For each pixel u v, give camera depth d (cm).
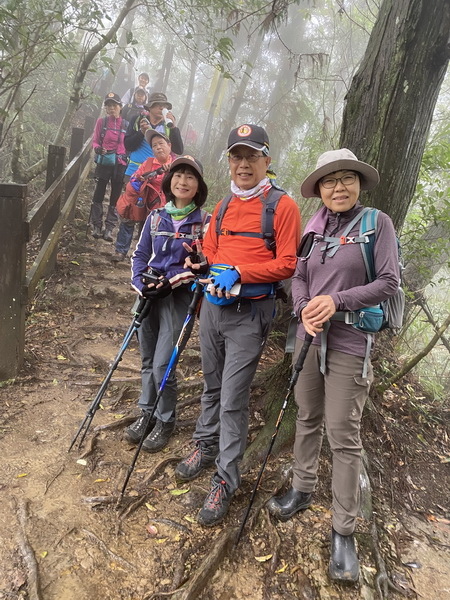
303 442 239
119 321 481
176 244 270
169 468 275
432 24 283
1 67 452
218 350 250
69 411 328
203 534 228
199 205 277
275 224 227
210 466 278
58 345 419
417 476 322
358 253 202
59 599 187
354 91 318
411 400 408
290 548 226
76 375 378
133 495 250
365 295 193
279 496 256
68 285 516
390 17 296
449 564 246
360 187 216
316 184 218
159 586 198
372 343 210
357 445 212
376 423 345
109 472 268
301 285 222
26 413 318
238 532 224
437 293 715
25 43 449
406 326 523
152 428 304
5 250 333
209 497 238
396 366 443
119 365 394
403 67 292
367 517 256
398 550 248
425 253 442
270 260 232
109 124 601
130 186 471
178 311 275
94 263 578
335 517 217
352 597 205
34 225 358
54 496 242
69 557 206
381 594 210
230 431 236
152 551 216
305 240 222
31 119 841
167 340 275
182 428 319
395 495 296
